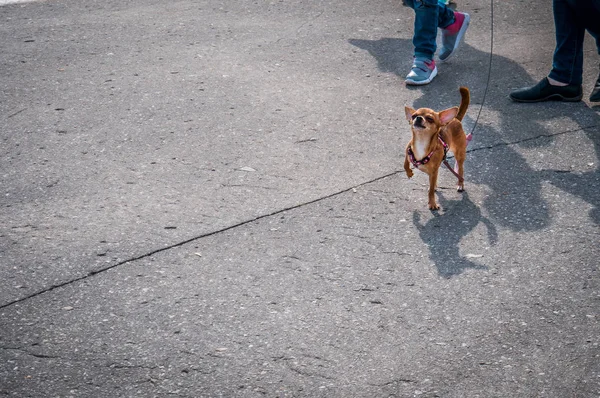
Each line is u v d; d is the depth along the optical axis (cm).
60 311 415
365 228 491
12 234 485
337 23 862
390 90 697
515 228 489
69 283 439
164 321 408
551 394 355
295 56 772
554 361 375
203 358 381
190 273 448
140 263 457
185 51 783
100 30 839
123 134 616
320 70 740
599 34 650
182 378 367
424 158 486
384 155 583
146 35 826
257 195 529
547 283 435
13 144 600
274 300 424
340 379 366
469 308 416
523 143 598
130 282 440
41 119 641
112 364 377
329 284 438
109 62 757
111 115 648
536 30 836
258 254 465
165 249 470
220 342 392
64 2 931
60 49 787
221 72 734
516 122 634
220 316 412
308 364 376
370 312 414
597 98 654
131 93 689
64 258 461
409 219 500
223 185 542
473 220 498
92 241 478
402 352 383
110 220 501
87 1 937
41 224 496
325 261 458
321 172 559
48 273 447
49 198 527
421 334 396
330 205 516
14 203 521
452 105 665
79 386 362
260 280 441
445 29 727
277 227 492
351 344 390
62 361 379
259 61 760
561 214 503
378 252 466
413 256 462
